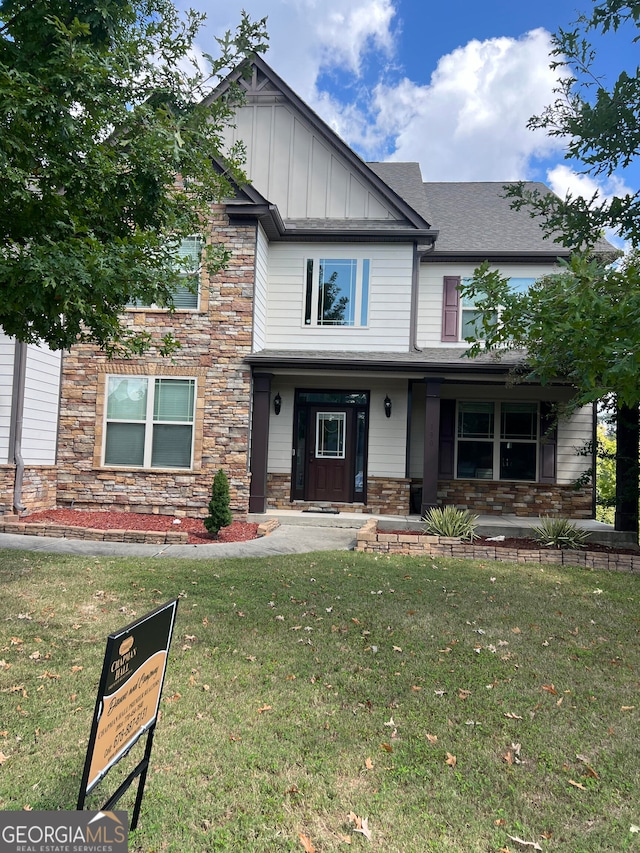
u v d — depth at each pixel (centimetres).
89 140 487
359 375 1173
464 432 1345
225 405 1141
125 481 1146
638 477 1040
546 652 486
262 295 1227
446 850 252
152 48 539
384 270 1257
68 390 1166
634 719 373
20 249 484
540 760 323
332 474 1271
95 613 530
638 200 575
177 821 262
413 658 460
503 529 1041
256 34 543
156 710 249
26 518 1022
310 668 432
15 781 285
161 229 592
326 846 251
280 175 1296
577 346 406
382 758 318
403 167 1659
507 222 1458
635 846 258
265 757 314
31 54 488
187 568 719
